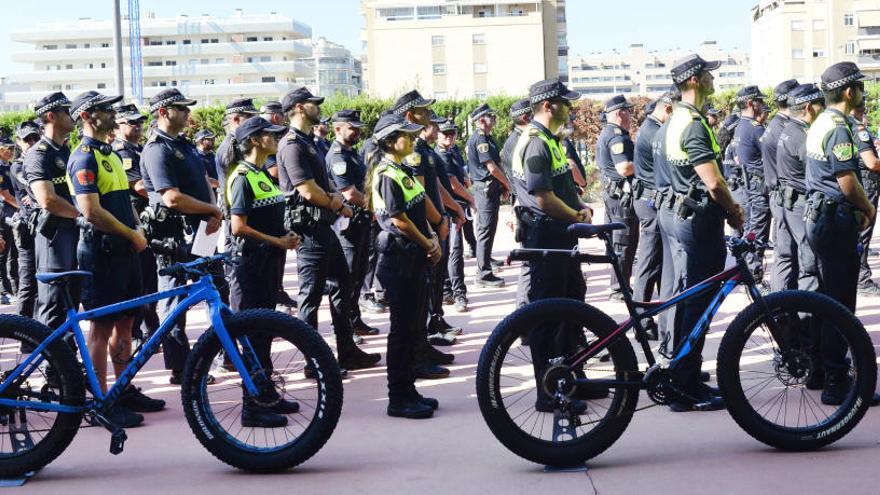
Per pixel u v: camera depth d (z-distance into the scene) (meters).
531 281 5.40
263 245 5.58
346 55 172.88
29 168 5.65
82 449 4.89
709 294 4.74
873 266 11.02
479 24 75.44
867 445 4.55
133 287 5.46
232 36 154.88
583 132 23.03
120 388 4.55
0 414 4.43
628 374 4.43
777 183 7.29
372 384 6.23
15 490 4.25
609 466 4.34
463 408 5.54
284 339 4.44
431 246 5.33
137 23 107.81
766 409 4.75
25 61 160.75
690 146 5.12
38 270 5.80
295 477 4.33
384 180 5.28
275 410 4.53
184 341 6.32
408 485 4.16
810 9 87.44
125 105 7.32
